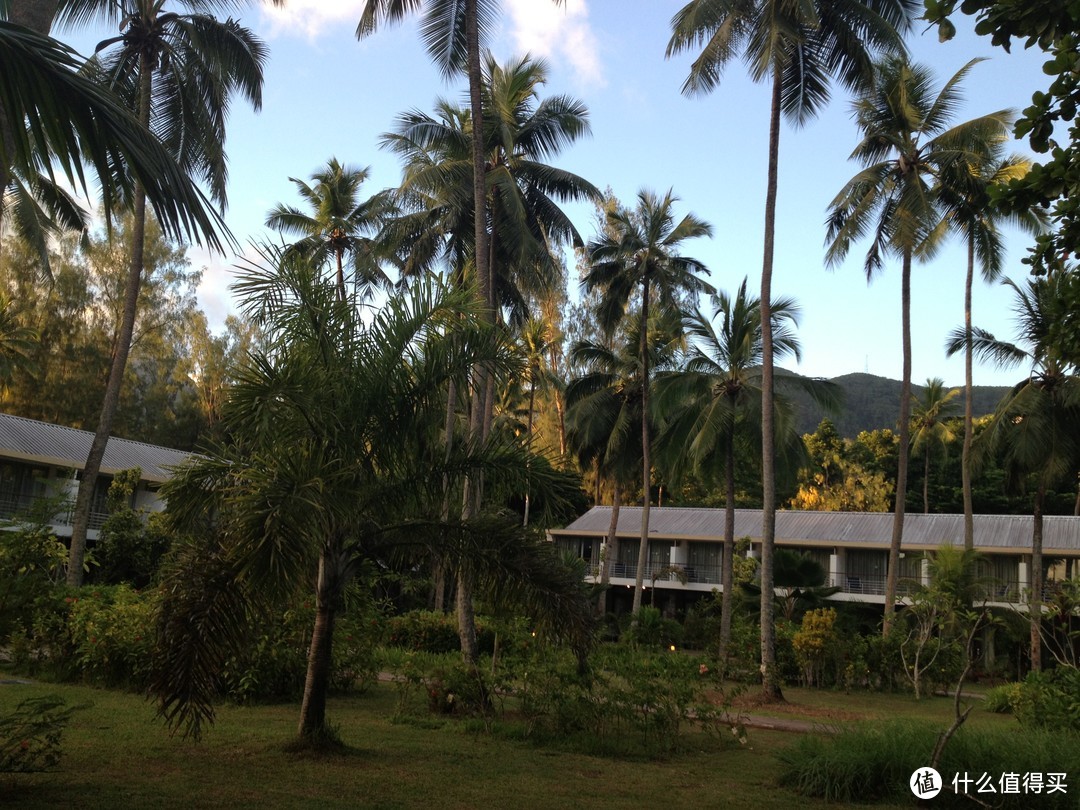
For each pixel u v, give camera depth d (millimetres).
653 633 26859
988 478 49844
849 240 23906
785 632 23484
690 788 8438
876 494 52188
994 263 25938
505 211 21938
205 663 7227
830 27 18625
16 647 13523
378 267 31797
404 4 16266
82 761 7820
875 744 8578
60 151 3604
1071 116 4750
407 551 9180
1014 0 4594
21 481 29719
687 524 41594
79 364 39219
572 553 11453
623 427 32094
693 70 18547
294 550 6793
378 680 15180
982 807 7715
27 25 5094
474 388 9516
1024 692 13805
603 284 31344
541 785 8125
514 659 12031
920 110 24156
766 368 19203
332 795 7109
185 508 8273
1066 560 34094
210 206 3898
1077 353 5746
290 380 7875
